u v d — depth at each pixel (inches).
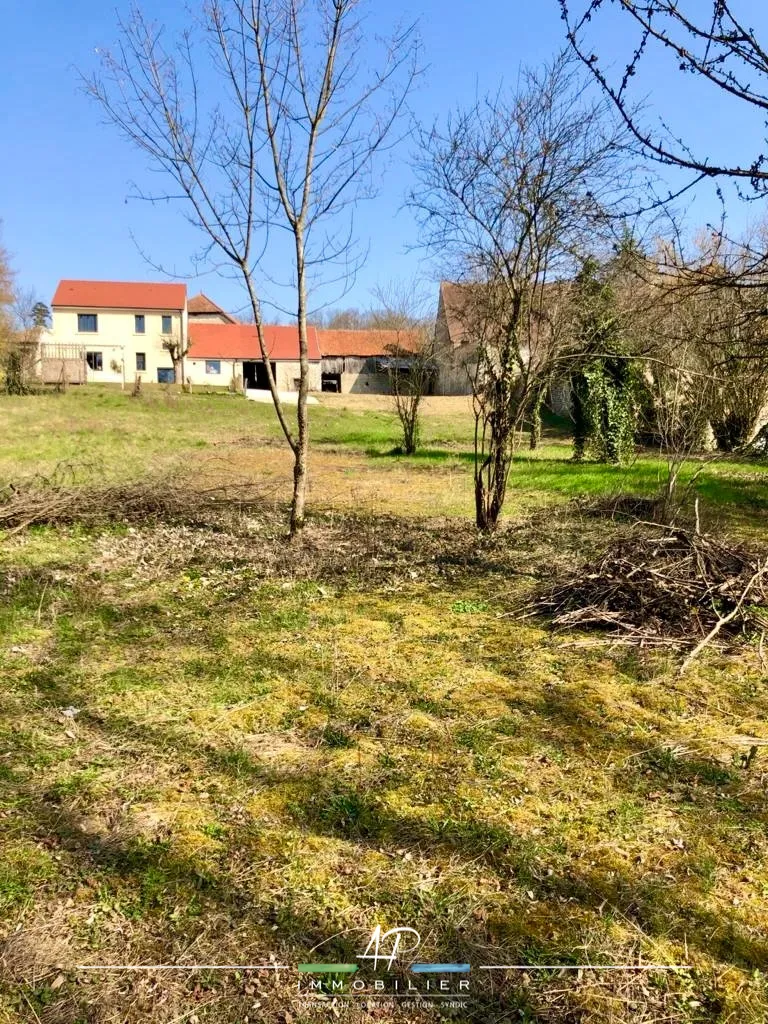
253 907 89.4
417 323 758.5
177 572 240.1
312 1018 75.3
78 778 115.9
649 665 166.9
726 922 87.8
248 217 250.4
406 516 353.1
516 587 227.5
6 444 615.5
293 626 189.3
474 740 130.3
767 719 141.3
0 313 1418.6
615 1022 75.1
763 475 541.0
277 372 2016.5
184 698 145.6
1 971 79.4
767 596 197.9
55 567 241.8
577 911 89.6
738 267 138.0
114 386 1603.1
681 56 100.0
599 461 616.7
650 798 113.5
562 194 258.7
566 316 275.9
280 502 387.2
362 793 113.2
